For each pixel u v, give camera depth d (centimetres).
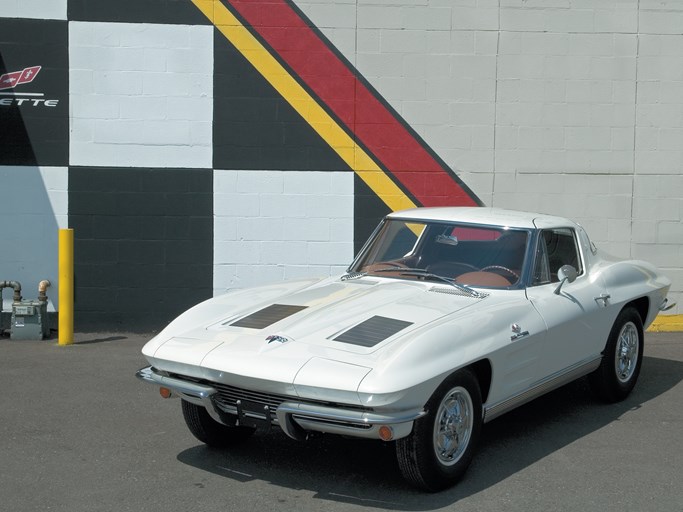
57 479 528
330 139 1001
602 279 691
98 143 986
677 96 1021
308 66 995
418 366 475
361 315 540
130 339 966
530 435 628
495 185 1016
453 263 630
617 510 486
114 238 994
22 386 751
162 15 982
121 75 983
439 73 1004
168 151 991
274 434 623
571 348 631
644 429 645
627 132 1020
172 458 569
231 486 518
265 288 645
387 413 464
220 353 505
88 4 975
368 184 1006
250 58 991
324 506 487
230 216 999
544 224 654
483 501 496
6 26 972
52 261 990
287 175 1000
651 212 1028
